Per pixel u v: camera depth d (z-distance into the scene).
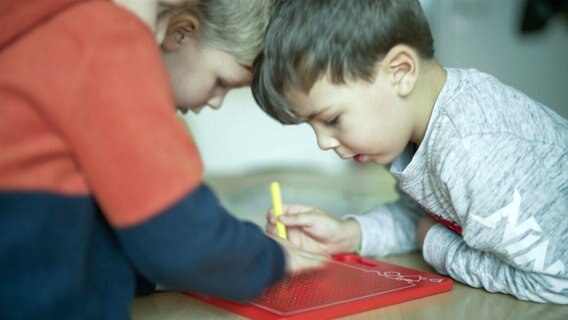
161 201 0.55
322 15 0.84
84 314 0.59
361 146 0.87
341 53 0.82
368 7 0.84
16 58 0.56
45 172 0.56
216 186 2.09
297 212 1.03
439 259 0.94
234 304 0.78
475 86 0.86
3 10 0.59
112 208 0.56
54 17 0.58
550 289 0.80
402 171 0.91
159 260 0.58
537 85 2.13
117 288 0.63
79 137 0.55
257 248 0.68
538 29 2.08
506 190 0.79
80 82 0.55
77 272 0.57
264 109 0.91
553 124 0.86
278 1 0.89
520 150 0.81
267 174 2.33
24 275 0.55
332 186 2.01
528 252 0.79
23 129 0.56
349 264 0.96
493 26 2.12
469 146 0.81
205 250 0.59
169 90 0.61
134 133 0.55
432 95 0.87
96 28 0.57
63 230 0.57
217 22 0.87
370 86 0.84
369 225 1.06
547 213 0.80
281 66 0.85
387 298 0.79
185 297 0.85
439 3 2.12
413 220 1.08
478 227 0.81
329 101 0.84
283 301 0.78
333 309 0.75
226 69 0.91
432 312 0.78
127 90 0.56
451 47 2.13
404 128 0.87
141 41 0.59
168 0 0.70
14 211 0.55
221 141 2.55
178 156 0.57
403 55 0.85
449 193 0.84
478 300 0.83
